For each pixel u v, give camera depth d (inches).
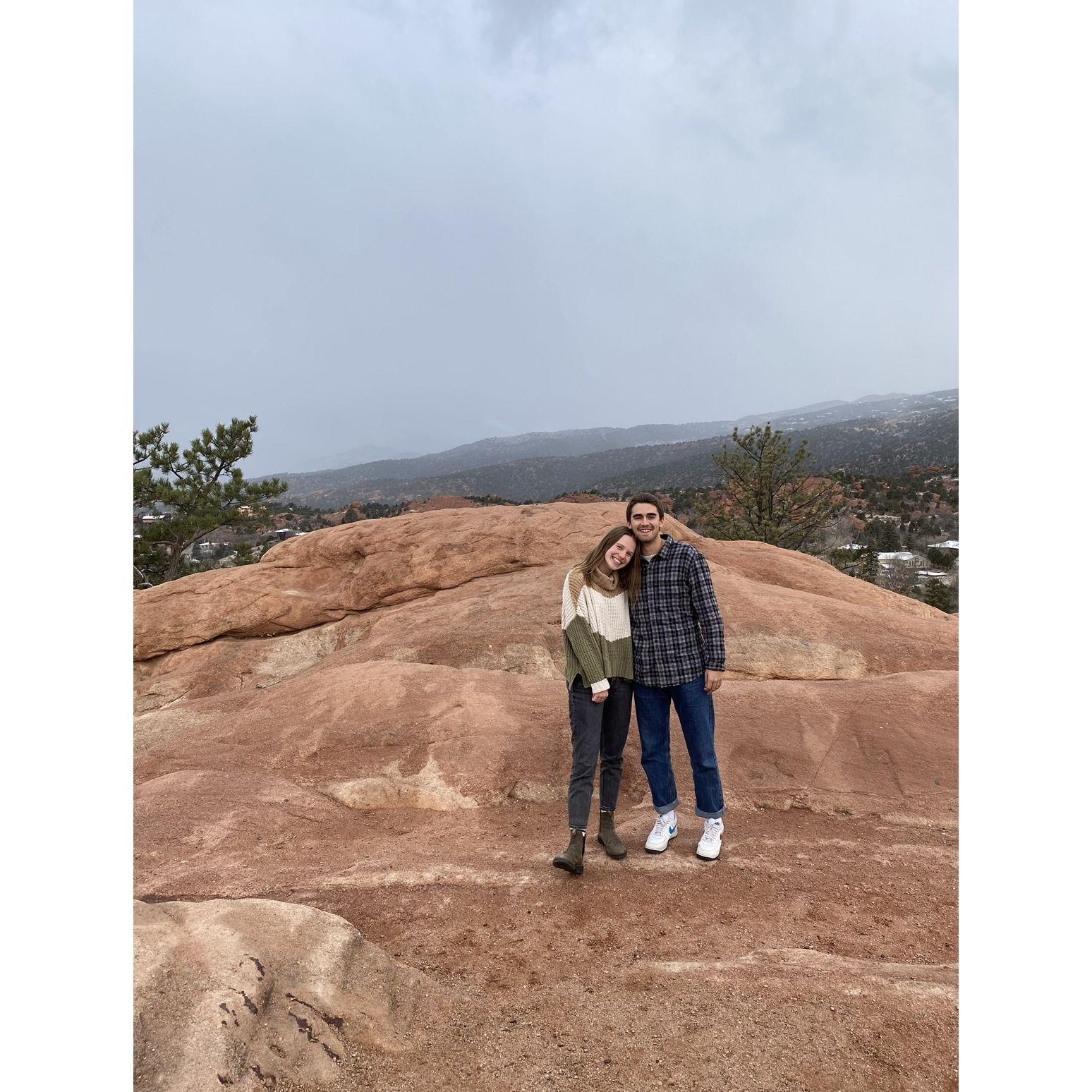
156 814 165.8
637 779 184.9
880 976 99.8
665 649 148.2
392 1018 90.3
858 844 154.0
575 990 101.4
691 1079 81.5
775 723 194.2
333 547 397.4
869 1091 79.2
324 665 298.2
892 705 199.8
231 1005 78.9
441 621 302.4
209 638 378.9
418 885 137.9
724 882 138.8
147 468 913.5
